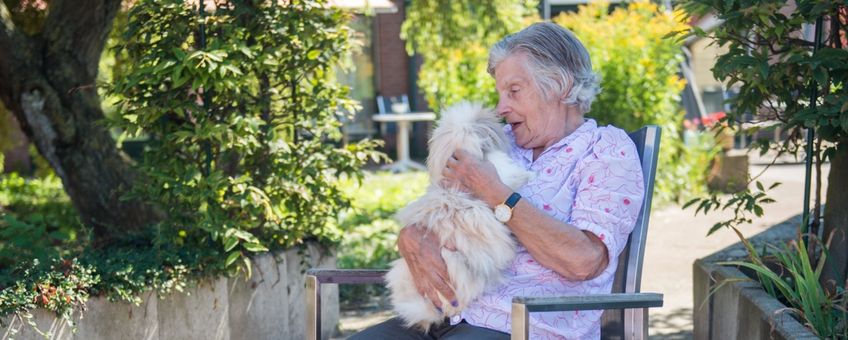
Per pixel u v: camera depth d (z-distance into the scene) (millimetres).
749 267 3291
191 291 3689
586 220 2375
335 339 4617
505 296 2439
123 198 3992
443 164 2477
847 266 3467
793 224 6910
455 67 9305
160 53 3748
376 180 11297
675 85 9297
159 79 3643
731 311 3395
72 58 5195
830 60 3072
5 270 3455
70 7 5066
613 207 2385
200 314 3729
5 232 4305
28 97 5137
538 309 2145
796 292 3160
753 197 3570
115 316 3406
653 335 4641
